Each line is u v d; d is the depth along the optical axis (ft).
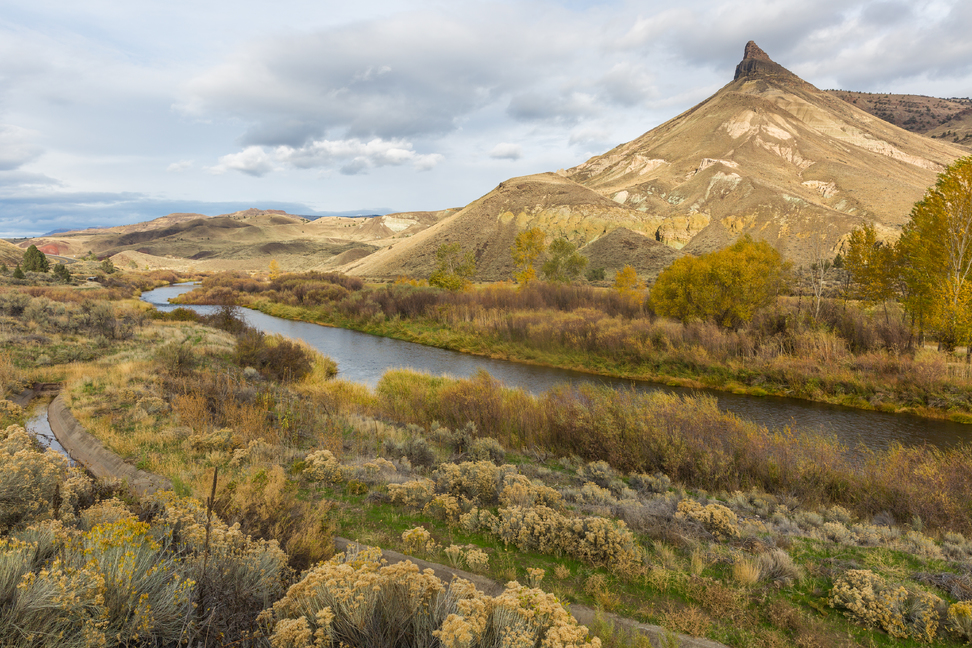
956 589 17.92
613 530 20.62
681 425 42.83
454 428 49.34
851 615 16.60
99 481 22.65
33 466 17.65
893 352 77.41
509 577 18.15
